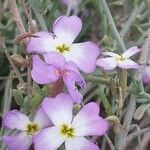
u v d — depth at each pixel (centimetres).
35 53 6
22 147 6
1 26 9
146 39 8
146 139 9
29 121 6
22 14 9
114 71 8
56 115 6
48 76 6
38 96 6
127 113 7
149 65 9
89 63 6
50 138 6
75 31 6
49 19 9
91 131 6
